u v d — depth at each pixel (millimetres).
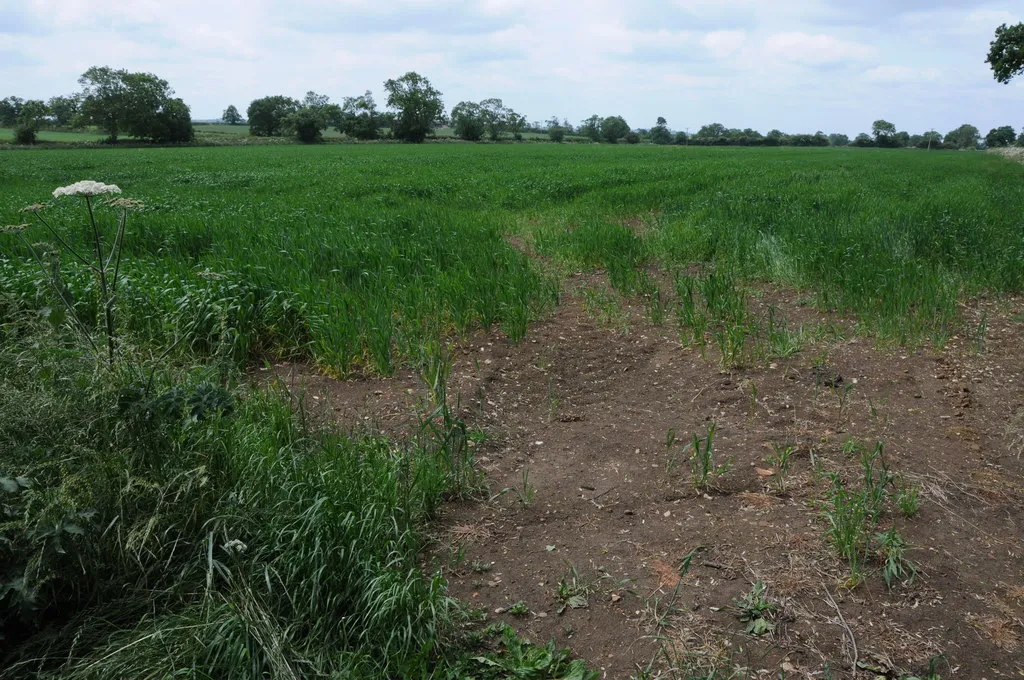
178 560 3133
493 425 4996
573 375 5992
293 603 2881
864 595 3162
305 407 5047
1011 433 4758
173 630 2719
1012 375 5738
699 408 5250
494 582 3328
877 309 7242
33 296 5969
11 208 13477
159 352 5348
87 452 3090
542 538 3689
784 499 3961
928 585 3230
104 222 11023
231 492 3314
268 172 27609
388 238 9812
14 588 2627
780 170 28688
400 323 6789
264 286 6883
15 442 3166
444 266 8906
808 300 7883
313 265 8227
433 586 2934
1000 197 15906
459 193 18078
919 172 28516
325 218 11594
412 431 4727
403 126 97125
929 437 4695
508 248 9930
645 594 3213
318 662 2660
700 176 24141
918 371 5832
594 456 4574
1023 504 3904
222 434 3758
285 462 3811
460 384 5641
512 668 2736
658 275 9562
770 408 5172
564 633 2994
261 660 2639
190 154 51531
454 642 2893
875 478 4129
